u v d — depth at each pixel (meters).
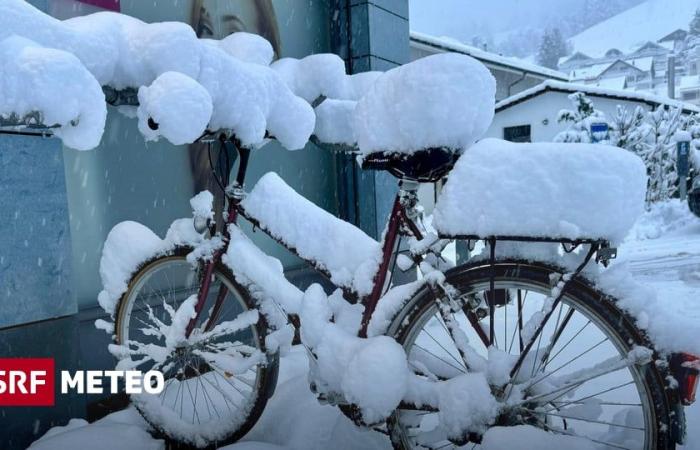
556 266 1.83
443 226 1.82
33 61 1.68
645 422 1.76
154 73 2.18
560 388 1.80
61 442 2.38
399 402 1.96
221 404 2.84
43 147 2.55
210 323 2.50
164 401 2.86
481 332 2.01
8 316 2.43
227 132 2.28
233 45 2.96
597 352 3.35
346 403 2.09
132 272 2.60
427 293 2.01
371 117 1.96
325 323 2.13
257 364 2.37
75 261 3.08
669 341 1.72
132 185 3.38
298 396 2.63
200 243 2.44
